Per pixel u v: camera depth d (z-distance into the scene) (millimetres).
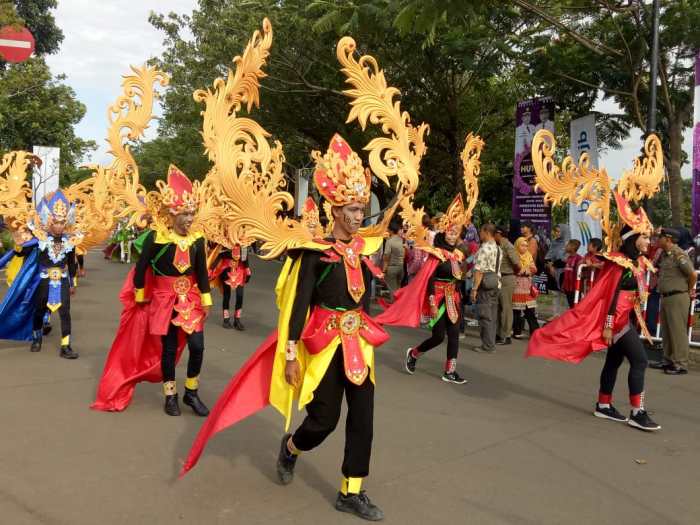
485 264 8086
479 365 7406
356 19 8930
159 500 3506
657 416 5492
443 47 11797
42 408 5148
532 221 11945
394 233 11078
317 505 3500
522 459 4324
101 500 3482
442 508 3510
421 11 6805
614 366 5309
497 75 14852
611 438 4852
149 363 5316
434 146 15938
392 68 14016
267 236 3348
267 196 3350
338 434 4734
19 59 13766
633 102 11891
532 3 10930
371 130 15102
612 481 3982
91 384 5961
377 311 11359
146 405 5359
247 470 3980
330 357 3326
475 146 6891
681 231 9047
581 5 11109
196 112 17547
